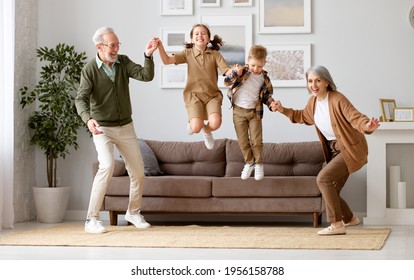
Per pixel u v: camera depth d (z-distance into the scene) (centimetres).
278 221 718
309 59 724
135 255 456
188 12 739
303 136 726
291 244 502
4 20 641
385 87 718
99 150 593
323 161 684
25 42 727
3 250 486
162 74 743
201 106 528
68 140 706
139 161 613
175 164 703
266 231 594
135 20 747
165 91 745
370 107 720
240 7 735
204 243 511
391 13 719
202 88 527
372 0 721
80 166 750
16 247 502
